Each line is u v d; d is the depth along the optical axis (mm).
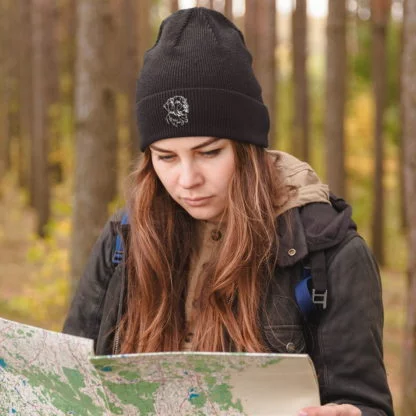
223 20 1750
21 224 17453
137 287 1811
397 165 20062
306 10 16641
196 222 1841
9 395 1627
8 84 23219
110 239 1873
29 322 8750
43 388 1564
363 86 21422
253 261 1655
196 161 1677
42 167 15570
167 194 1849
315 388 1361
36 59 16031
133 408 1441
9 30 22688
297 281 1646
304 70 17016
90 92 6695
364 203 20156
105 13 6676
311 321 1629
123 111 16844
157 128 1685
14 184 24375
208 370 1363
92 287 1876
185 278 1816
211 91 1647
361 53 21328
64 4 20703
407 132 4457
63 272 9969
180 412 1438
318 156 24078
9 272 11805
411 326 4613
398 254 16688
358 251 1620
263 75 12594
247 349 1623
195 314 1758
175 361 1346
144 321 1776
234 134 1659
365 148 21328
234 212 1664
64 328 1913
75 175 6883
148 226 1800
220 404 1418
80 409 1526
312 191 1702
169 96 1660
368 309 1592
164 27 1750
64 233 10789
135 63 14828
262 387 1380
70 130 20766
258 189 1679
